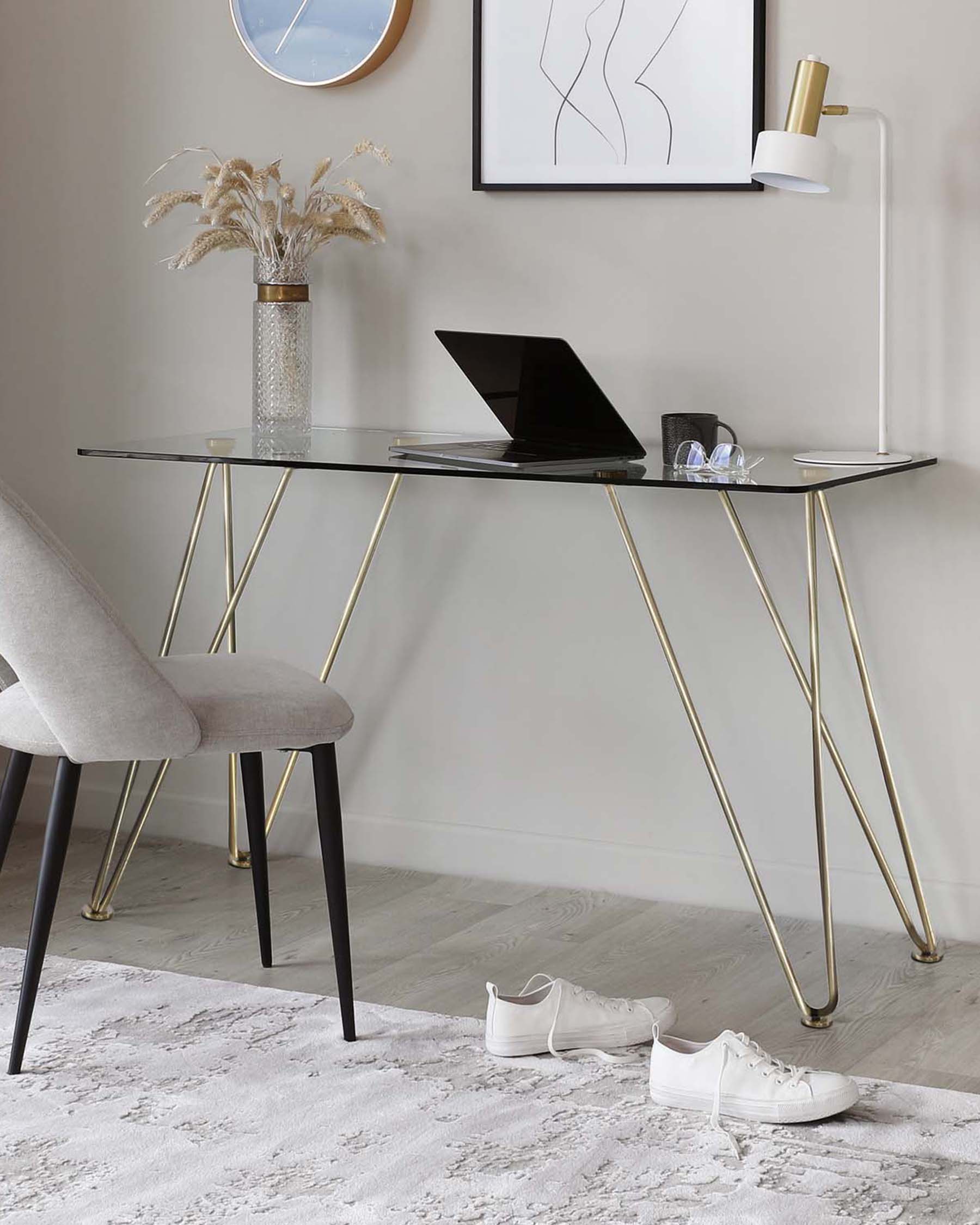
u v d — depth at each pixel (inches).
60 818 88.4
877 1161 79.0
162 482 133.2
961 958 108.9
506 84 117.6
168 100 129.3
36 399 136.6
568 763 122.6
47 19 132.3
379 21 120.6
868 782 113.7
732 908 118.3
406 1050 92.4
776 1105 83.0
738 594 115.8
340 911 92.9
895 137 107.7
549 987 94.2
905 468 103.0
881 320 105.3
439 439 119.6
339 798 93.3
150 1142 80.8
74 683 84.8
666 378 116.3
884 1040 94.7
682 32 112.3
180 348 131.1
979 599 109.3
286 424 118.6
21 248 135.5
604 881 122.1
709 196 113.4
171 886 123.4
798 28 109.7
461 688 125.4
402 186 122.6
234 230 116.8
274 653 131.3
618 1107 85.3
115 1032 94.5
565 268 118.3
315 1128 82.5
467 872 126.3
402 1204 74.8
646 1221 73.2
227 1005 98.8
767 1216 73.5
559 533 120.6
